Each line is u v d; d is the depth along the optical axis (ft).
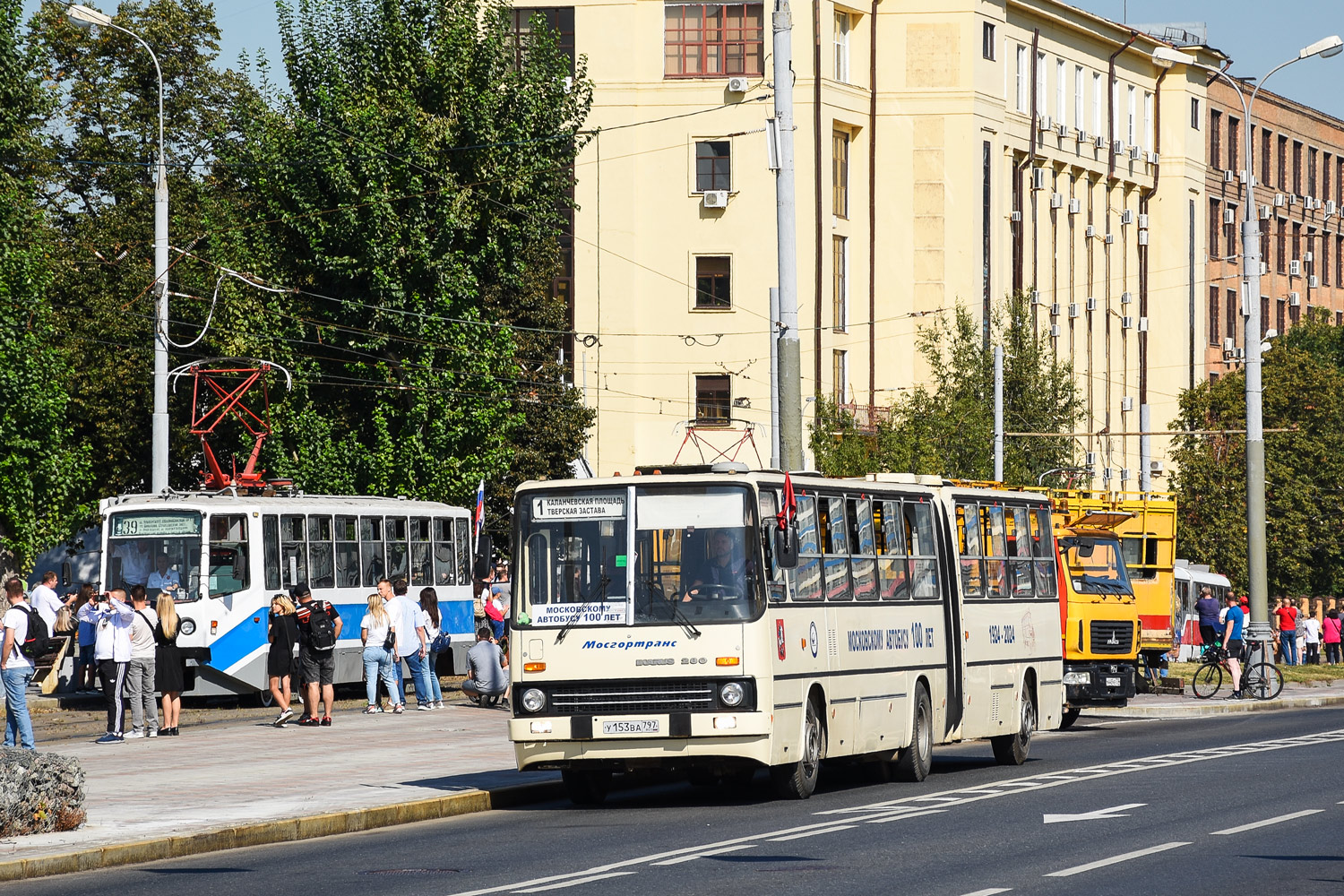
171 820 97.30
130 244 319.27
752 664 105.50
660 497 107.96
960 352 334.03
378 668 178.60
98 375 296.92
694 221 362.94
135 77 346.54
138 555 193.47
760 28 361.71
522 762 107.34
